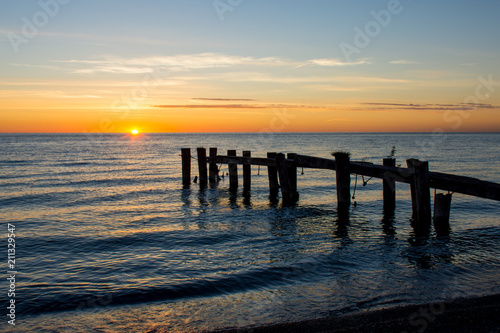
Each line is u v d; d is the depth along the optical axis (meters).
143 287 7.61
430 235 11.10
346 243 10.57
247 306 6.61
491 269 8.24
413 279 7.67
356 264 8.72
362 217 13.86
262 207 16.34
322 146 89.44
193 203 17.70
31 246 10.77
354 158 49.78
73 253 10.12
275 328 5.54
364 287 7.29
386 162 13.28
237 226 12.91
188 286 7.61
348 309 6.29
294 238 11.23
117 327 5.96
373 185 22.77
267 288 7.43
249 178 20.53
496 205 15.84
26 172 33.28
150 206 17.08
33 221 14.08
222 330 5.58
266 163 17.73
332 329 5.43
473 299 6.33
